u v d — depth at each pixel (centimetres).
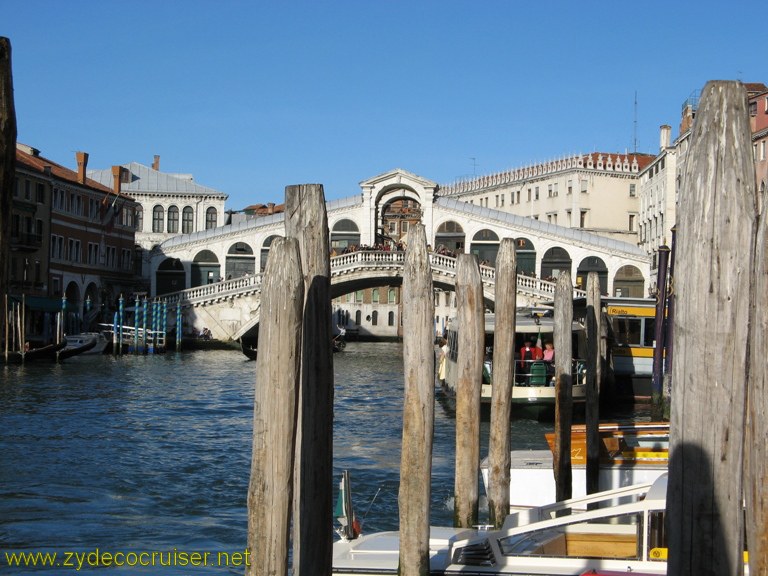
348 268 5853
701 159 544
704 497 538
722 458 536
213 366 4919
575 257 6562
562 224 8912
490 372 2830
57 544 1418
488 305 5866
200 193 8000
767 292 619
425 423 1027
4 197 497
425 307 1032
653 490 1013
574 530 1036
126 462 2073
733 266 536
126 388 3691
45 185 5959
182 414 2958
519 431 2642
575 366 2900
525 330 2895
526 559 996
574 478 1573
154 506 1670
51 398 3275
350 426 2764
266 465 716
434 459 2111
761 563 623
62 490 1778
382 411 3166
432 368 1034
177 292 6169
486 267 5812
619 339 3288
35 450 2206
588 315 1543
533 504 1543
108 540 1444
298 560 796
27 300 5362
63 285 6288
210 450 2266
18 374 4166
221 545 1430
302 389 784
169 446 2312
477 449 1295
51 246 6078
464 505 1288
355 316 8994
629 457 1530
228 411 3062
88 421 2725
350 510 1291
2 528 1501
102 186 7138
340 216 6731
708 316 537
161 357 5522
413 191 6756
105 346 5712
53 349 4941
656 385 2716
